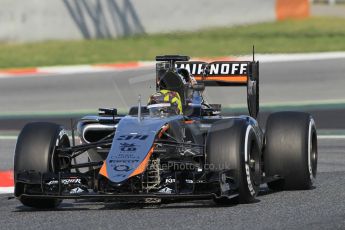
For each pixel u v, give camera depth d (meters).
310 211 26.69
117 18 95.75
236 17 99.12
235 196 27.36
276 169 30.75
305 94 70.06
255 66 34.56
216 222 24.78
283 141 30.61
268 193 30.86
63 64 88.06
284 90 72.44
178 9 95.88
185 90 30.95
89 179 27.33
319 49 92.12
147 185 26.72
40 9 93.56
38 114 64.19
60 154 28.72
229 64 34.47
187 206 27.98
